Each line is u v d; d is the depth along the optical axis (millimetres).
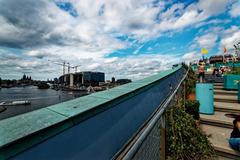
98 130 1698
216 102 7215
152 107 3660
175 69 8438
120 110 2277
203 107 6016
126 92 2502
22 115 1331
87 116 1542
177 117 3709
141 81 3930
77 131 1398
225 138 4336
